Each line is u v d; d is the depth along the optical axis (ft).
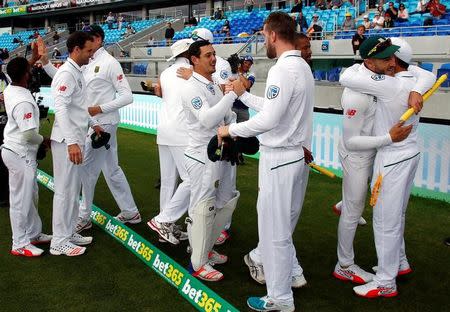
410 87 9.34
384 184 9.53
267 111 8.11
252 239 13.21
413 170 9.68
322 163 19.71
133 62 48.55
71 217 11.92
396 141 9.23
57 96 10.97
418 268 11.44
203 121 9.45
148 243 11.85
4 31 103.14
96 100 13.15
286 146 8.55
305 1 53.26
